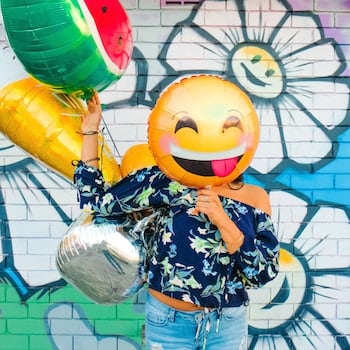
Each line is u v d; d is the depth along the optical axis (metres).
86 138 2.76
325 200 4.29
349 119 4.25
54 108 2.93
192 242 2.46
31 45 2.56
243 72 4.21
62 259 2.76
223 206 2.51
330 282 4.32
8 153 4.25
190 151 2.26
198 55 4.20
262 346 4.33
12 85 2.96
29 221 4.28
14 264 4.29
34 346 4.34
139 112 4.21
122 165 3.18
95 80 2.74
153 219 2.62
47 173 4.27
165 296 2.54
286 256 4.30
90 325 4.32
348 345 4.33
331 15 4.20
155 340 2.58
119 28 2.75
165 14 4.17
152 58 4.20
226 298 2.54
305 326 4.33
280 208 4.29
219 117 2.25
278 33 4.20
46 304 4.32
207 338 2.57
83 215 2.85
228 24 4.19
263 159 4.27
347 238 4.30
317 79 4.23
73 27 2.54
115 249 2.68
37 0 2.50
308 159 4.27
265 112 4.25
